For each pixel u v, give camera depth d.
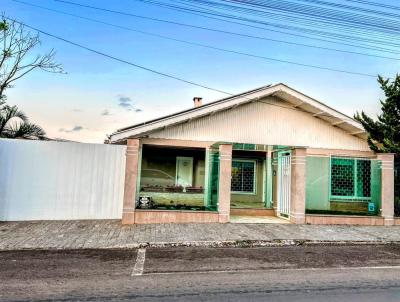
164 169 14.39
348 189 14.70
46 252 8.59
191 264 7.58
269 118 14.59
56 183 12.48
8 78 14.30
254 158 16.02
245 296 5.46
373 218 13.49
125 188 12.12
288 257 8.38
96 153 12.82
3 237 9.86
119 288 5.83
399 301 5.29
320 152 14.76
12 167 12.21
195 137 13.87
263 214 14.70
